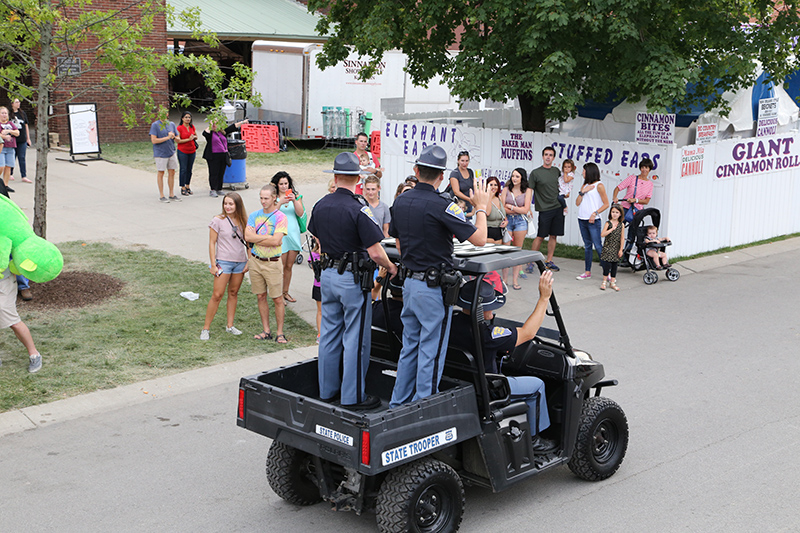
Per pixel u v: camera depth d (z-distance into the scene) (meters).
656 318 10.16
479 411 5.16
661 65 11.77
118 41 10.81
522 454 5.35
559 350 5.64
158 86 24.66
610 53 12.94
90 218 14.83
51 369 7.91
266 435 5.14
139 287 10.72
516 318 5.41
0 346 8.50
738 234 14.27
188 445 6.49
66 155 21.97
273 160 22.78
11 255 7.64
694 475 6.04
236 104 23.92
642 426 6.95
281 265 8.81
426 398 4.79
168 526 5.27
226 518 5.39
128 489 5.75
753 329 9.72
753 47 12.86
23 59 10.77
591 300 10.99
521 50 12.27
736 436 6.74
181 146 16.81
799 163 15.13
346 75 24.80
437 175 4.90
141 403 7.30
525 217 11.53
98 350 8.45
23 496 5.61
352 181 5.14
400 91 25.81
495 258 5.12
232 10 30.19
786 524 5.31
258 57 25.56
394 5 13.70
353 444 4.57
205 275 11.39
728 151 13.55
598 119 15.64
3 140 16.45
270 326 9.51
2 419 6.84
